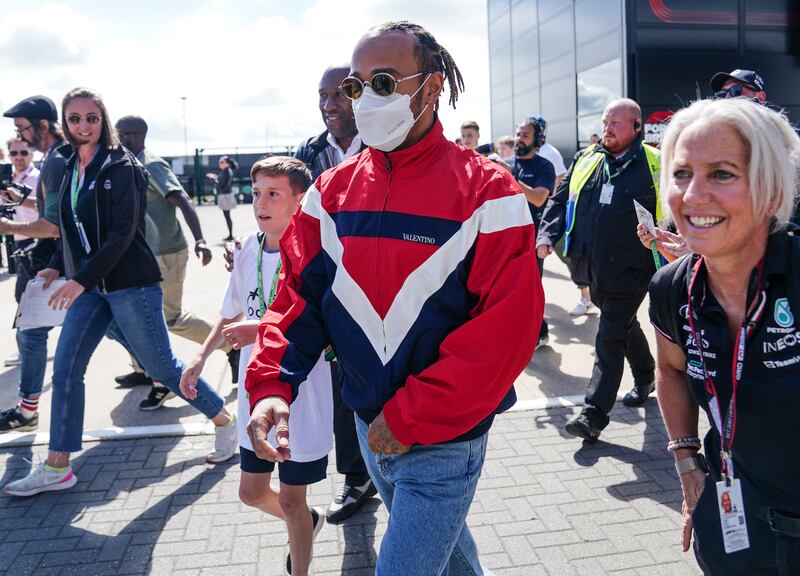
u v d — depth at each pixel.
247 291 3.01
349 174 2.14
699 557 1.91
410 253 1.91
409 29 2.00
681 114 1.72
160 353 4.04
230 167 17.42
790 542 1.69
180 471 4.09
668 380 2.10
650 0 12.25
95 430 4.64
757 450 1.69
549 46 15.91
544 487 3.80
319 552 3.25
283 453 1.86
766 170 1.57
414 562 1.89
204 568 3.13
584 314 7.84
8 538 3.39
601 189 4.30
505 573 3.04
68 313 3.92
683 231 1.69
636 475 3.90
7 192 5.86
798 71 12.88
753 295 1.62
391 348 1.95
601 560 3.12
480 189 1.91
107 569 3.13
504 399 2.07
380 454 2.03
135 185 3.85
